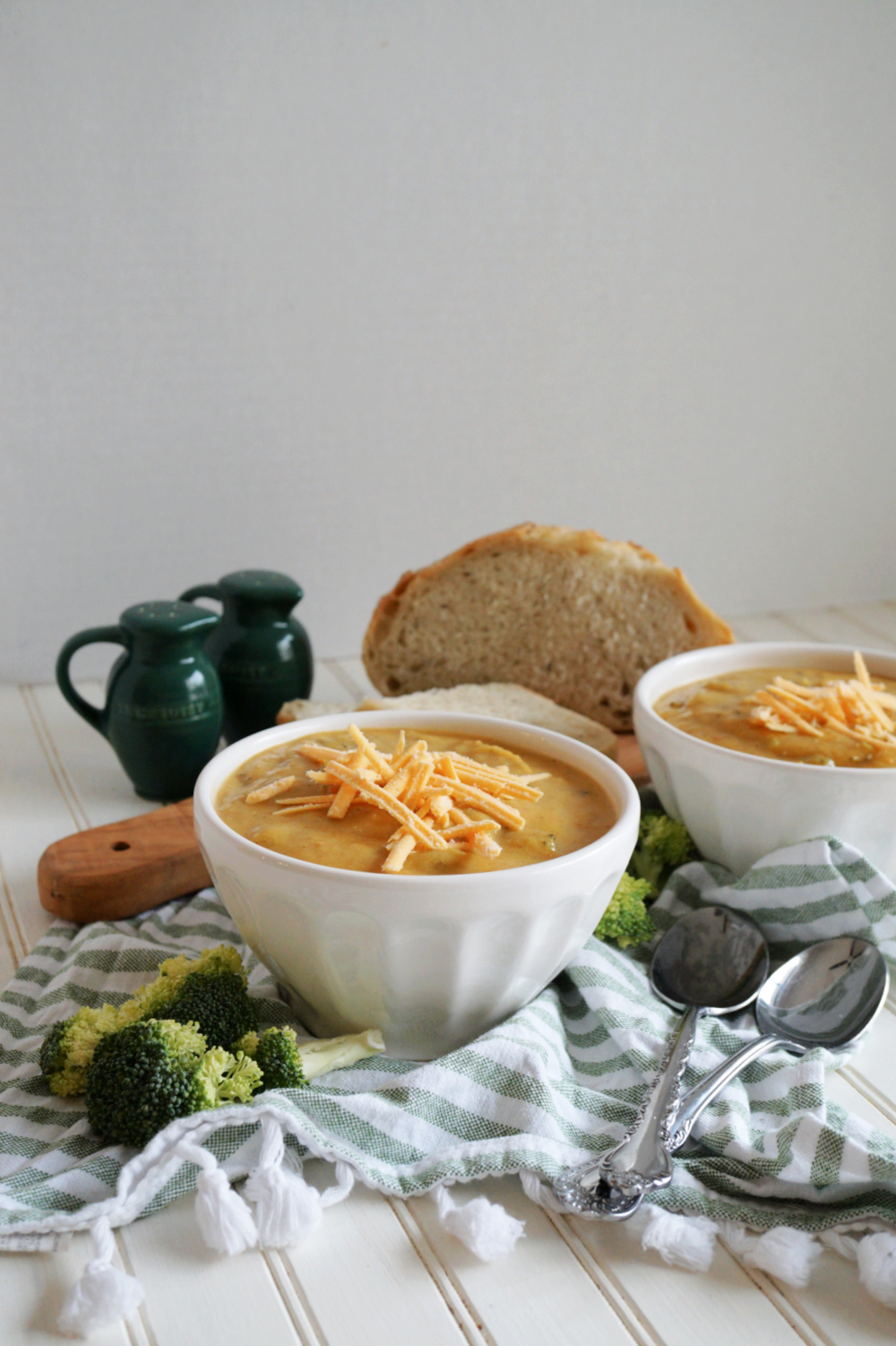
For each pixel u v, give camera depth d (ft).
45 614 3.32
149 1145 1.82
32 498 3.23
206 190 3.14
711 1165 1.90
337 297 3.30
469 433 3.51
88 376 3.19
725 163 3.50
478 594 2.88
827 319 3.72
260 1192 1.81
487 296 3.41
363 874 1.88
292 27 3.09
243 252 3.21
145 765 2.66
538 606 2.87
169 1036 1.92
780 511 3.89
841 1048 2.09
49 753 2.92
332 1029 2.09
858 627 3.78
